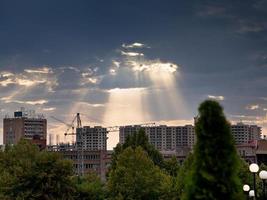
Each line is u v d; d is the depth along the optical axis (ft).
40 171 258.57
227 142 83.92
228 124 84.64
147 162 287.28
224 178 83.05
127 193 280.51
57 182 259.80
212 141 83.71
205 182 83.66
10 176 259.60
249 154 548.72
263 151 453.17
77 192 273.95
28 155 280.51
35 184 257.55
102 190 293.43
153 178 283.79
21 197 251.60
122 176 283.79
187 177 85.30
